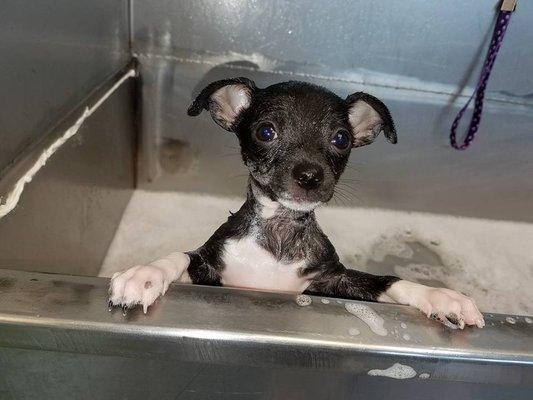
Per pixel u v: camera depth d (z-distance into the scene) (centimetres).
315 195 25
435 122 41
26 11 23
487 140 41
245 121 28
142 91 40
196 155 42
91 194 32
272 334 17
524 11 38
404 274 39
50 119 26
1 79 21
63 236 28
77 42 29
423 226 43
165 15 39
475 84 40
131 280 19
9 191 22
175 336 17
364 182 43
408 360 17
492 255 41
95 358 18
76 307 17
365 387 19
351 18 40
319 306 18
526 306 38
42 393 19
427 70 40
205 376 18
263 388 19
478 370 17
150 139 42
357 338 17
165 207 42
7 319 16
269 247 29
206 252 29
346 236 42
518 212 44
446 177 42
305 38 40
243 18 39
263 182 27
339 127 27
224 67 41
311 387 19
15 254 22
